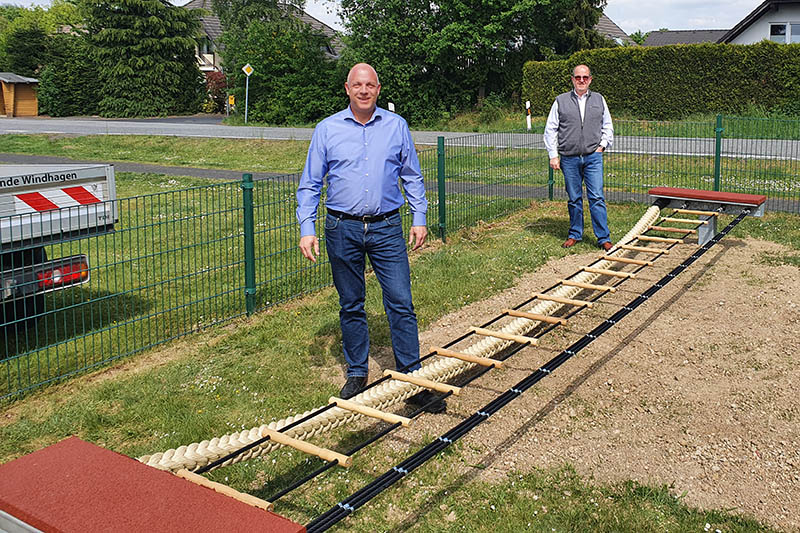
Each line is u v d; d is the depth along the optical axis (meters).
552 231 9.16
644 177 12.16
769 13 28.91
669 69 23.92
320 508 3.53
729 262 7.45
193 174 16.41
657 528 3.32
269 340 5.73
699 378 4.86
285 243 8.73
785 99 22.31
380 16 30.22
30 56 41.78
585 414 4.40
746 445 4.03
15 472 2.46
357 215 4.36
